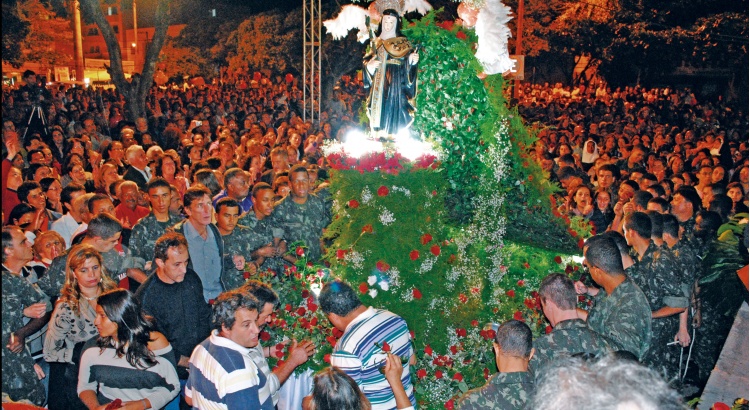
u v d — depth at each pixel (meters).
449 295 5.11
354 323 4.00
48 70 31.64
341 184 4.97
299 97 27.56
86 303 4.58
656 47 29.06
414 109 5.91
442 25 5.86
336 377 3.25
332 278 5.02
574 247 6.18
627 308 4.20
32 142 10.78
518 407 3.22
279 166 8.99
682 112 24.75
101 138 14.77
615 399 1.68
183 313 4.69
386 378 3.80
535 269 5.73
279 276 5.93
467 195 5.79
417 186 4.98
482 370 4.95
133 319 3.93
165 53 34.31
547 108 23.66
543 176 6.33
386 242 4.86
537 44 29.52
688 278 5.74
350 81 27.66
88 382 3.96
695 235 6.91
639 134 18.28
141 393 3.95
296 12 30.53
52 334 4.52
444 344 5.00
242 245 6.09
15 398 4.45
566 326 3.89
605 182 9.53
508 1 28.47
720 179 10.23
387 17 5.77
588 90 30.27
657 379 1.76
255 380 3.63
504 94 6.18
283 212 6.45
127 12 42.16
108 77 38.44
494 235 5.51
